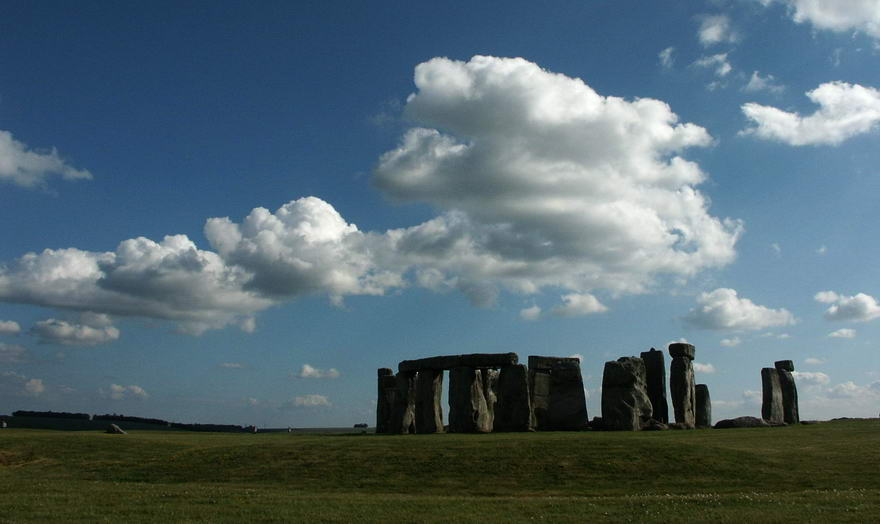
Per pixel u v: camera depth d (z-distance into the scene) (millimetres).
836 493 28047
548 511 26484
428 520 25031
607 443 39562
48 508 26672
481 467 35844
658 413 62094
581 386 58188
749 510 25156
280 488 33594
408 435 52500
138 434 59375
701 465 34531
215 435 60094
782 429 50656
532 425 57844
